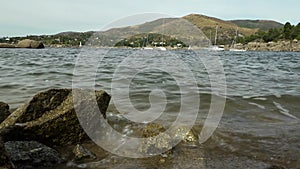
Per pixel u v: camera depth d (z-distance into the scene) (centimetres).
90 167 486
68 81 1380
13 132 542
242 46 10894
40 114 598
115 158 524
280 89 1252
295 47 9844
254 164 497
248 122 745
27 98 992
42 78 1481
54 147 573
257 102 977
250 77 1717
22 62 2461
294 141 605
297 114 827
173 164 498
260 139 619
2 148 377
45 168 474
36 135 562
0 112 657
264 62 3281
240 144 591
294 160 514
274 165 493
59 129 582
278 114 827
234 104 942
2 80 1390
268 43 10644
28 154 484
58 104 621
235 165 493
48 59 2881
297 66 2655
